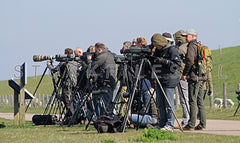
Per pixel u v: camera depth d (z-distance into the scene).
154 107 36.47
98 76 37.44
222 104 84.12
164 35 36.56
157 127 32.47
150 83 37.50
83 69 43.19
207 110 70.62
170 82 31.16
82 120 46.66
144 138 23.55
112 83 37.75
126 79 35.25
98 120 30.75
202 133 28.89
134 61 34.78
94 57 39.38
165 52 31.34
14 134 31.05
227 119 50.84
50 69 44.72
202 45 33.88
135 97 34.88
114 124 30.56
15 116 42.91
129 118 35.53
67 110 40.91
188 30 33.94
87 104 44.56
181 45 37.59
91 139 25.17
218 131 32.59
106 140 23.11
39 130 34.81
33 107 117.12
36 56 41.44
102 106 34.06
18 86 43.00
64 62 44.09
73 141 24.44
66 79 44.00
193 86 33.53
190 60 33.19
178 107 78.38
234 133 30.52
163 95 31.88
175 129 35.31
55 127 39.59
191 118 33.78
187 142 22.92
